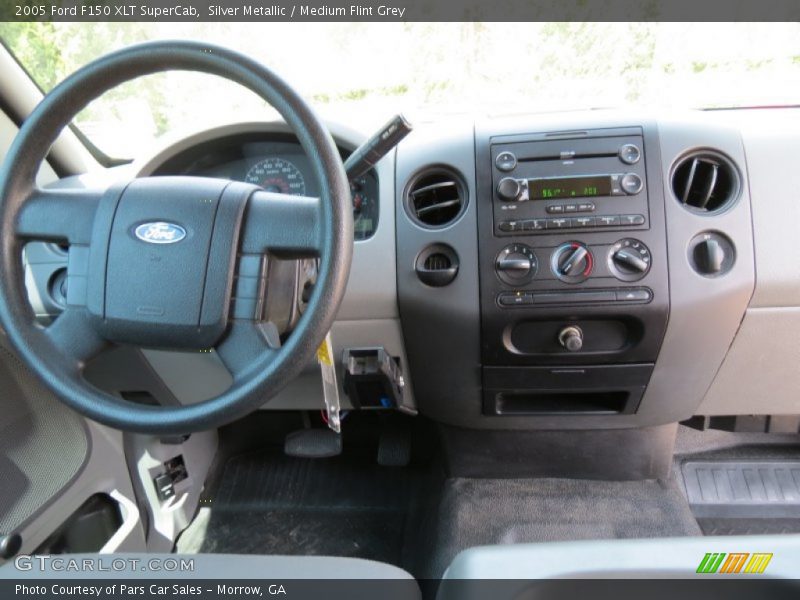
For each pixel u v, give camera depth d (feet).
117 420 2.37
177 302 2.45
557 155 3.76
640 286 3.75
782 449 5.24
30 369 2.48
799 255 3.66
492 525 4.81
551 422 4.61
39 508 3.59
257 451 6.02
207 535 5.27
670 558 2.34
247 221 2.44
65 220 2.58
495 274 3.85
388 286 3.99
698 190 3.81
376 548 5.05
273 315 2.58
